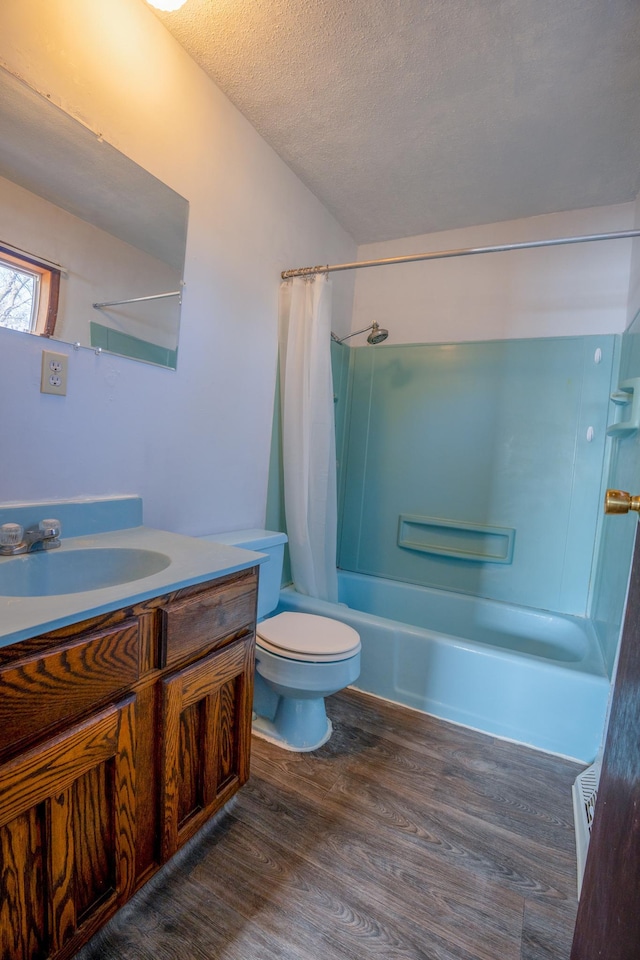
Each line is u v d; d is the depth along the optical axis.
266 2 1.23
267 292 1.91
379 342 2.45
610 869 0.64
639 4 1.16
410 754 1.54
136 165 1.29
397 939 0.94
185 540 1.26
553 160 1.84
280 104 1.61
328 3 1.22
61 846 0.74
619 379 2.06
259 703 1.72
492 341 2.34
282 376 2.01
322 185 2.09
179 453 1.56
